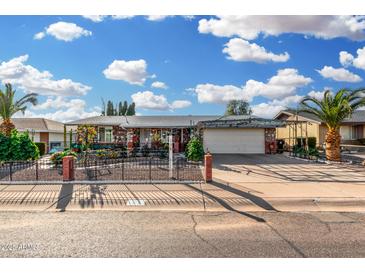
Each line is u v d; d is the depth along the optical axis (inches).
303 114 1143.6
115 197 344.2
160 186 403.5
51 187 396.5
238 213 285.6
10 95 950.4
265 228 237.5
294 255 182.7
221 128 1029.8
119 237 215.0
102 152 737.0
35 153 626.2
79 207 305.9
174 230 232.1
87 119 1170.0
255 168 610.5
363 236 216.8
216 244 200.8
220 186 403.9
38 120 1318.9
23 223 250.1
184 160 721.0
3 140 600.7
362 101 719.1
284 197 344.2
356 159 800.9
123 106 2283.5
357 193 364.5
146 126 1065.5
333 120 746.2
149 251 188.7
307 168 612.1
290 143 1221.7
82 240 208.5
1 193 362.3
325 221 257.8
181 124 1080.2
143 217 270.5
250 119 907.4
